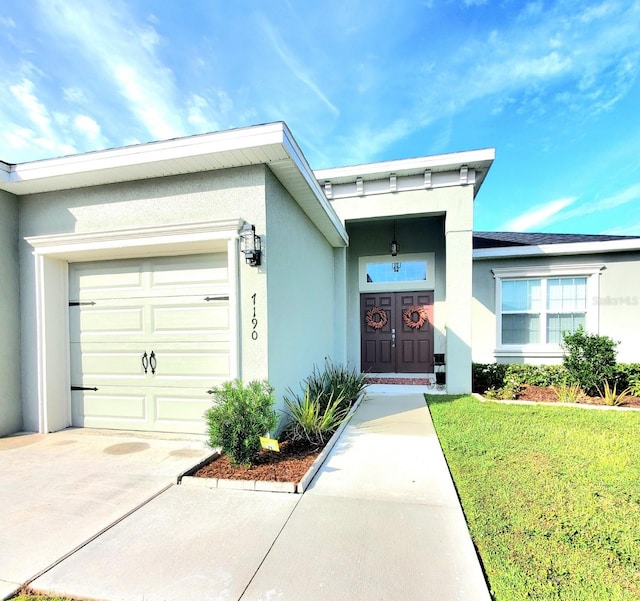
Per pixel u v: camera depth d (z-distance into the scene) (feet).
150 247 14.24
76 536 7.77
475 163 21.70
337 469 11.19
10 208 15.53
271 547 7.29
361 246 30.35
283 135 11.64
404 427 15.74
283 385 14.58
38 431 15.40
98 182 14.52
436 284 28.99
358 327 30.17
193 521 8.30
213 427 11.12
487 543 7.26
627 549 7.04
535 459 11.60
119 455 12.60
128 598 6.03
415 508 8.76
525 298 27.27
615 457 11.74
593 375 20.75
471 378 22.66
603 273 25.86
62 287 16.11
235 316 13.12
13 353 15.52
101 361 15.88
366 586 6.17
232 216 13.28
